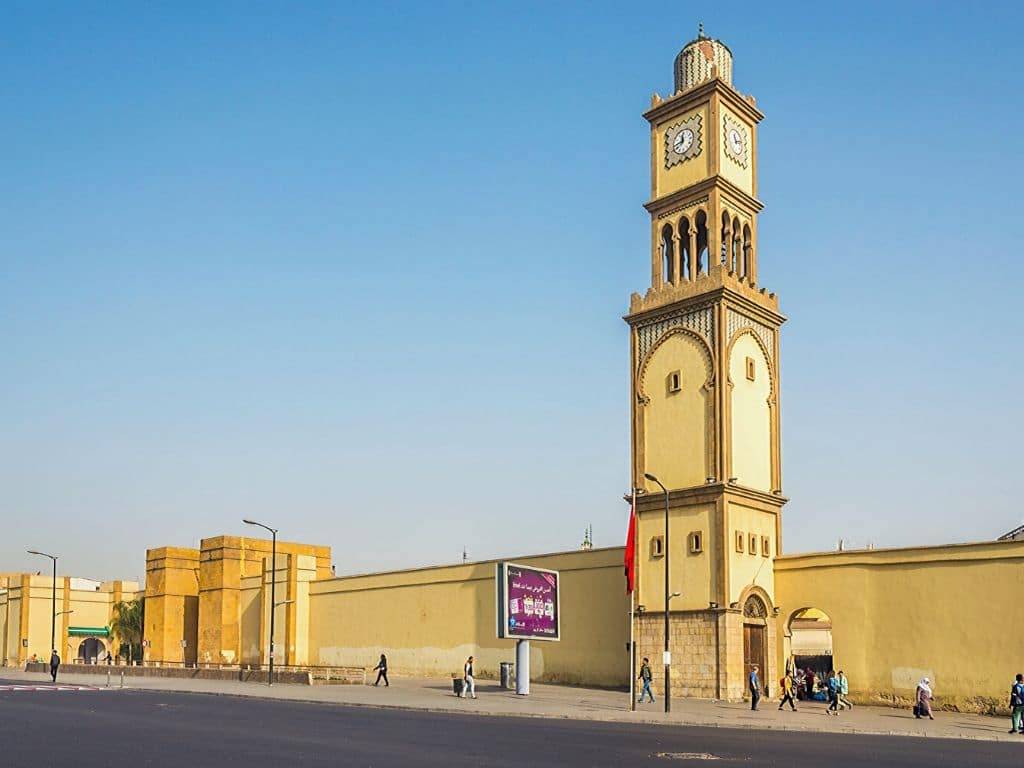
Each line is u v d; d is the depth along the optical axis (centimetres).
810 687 6200
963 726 4709
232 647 10481
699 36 7000
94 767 2880
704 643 6047
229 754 3212
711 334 6375
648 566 6419
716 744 3659
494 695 6378
